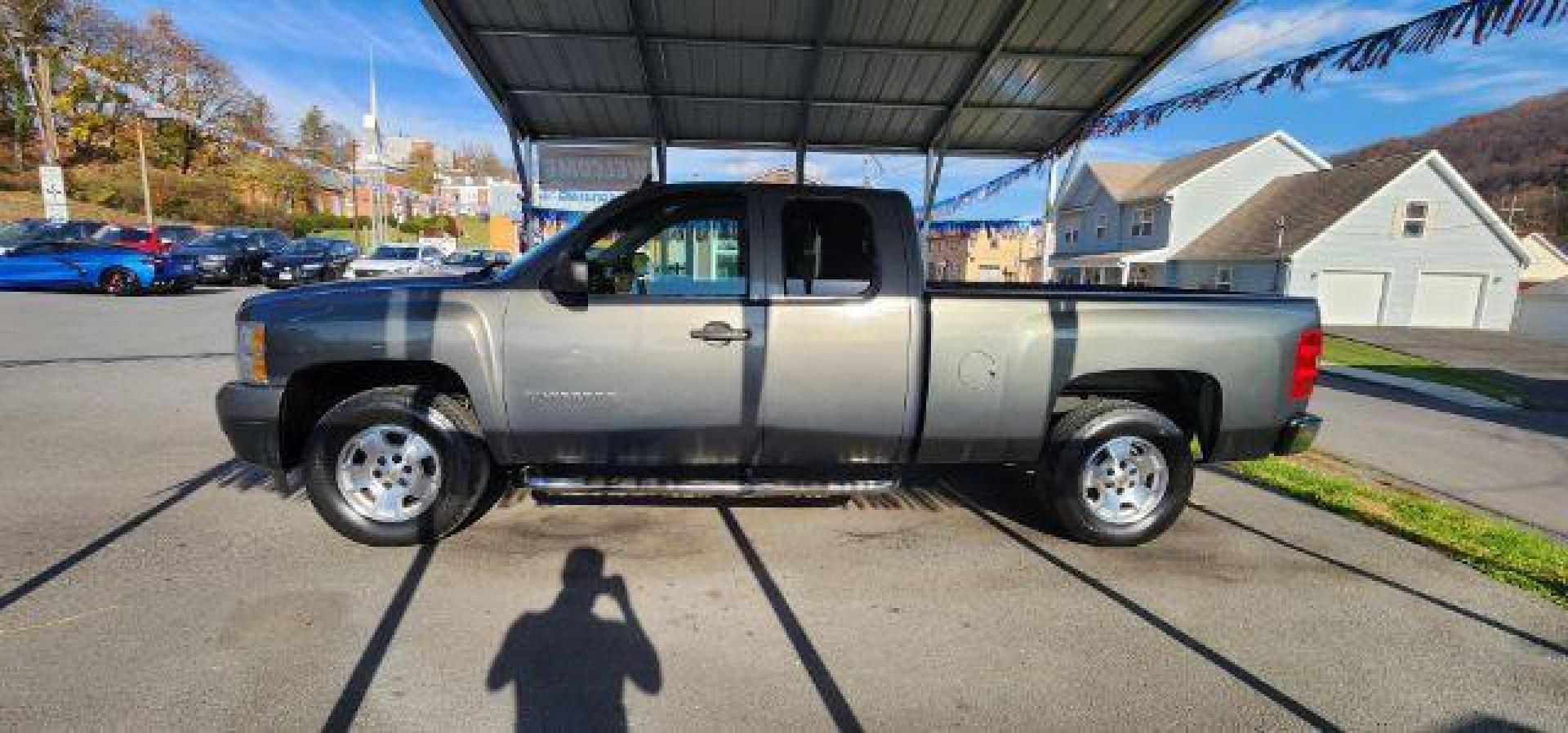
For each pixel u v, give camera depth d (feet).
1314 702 9.05
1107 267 118.32
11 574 11.19
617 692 8.85
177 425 19.83
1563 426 33.37
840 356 12.39
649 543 13.03
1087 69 23.61
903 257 12.60
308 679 8.85
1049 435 13.52
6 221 98.84
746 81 25.12
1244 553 13.48
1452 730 8.63
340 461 12.48
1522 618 11.32
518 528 13.55
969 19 20.89
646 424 12.37
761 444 12.66
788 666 9.49
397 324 12.01
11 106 131.85
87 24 139.44
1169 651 10.07
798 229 12.62
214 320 42.06
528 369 12.11
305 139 212.84
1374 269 88.99
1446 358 62.54
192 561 11.83
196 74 157.79
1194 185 103.81
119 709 8.17
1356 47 14.67
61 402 22.20
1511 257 89.30
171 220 127.65
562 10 20.90
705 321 12.16
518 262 13.10
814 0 20.26
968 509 15.25
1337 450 24.58
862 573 12.15
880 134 29.96
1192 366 13.07
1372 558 13.42
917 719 8.54
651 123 28.66
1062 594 11.63
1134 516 13.60
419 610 10.50
